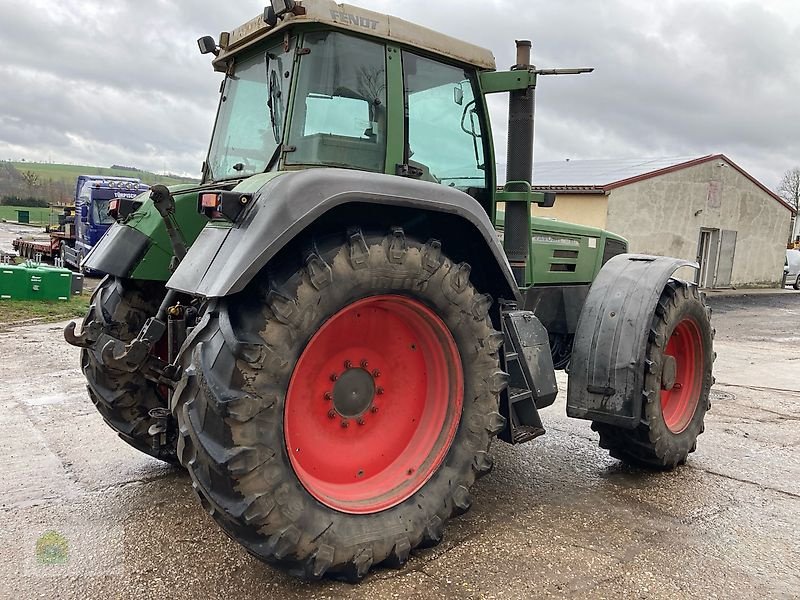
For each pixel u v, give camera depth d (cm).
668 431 397
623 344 366
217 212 240
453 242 306
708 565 285
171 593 251
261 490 229
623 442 397
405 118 321
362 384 285
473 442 292
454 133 353
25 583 256
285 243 232
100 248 349
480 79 365
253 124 332
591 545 301
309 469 269
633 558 290
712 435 495
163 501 338
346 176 253
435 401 296
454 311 282
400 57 317
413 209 282
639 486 381
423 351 298
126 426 355
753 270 2259
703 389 431
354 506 263
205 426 226
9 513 321
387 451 292
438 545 296
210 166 375
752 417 555
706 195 1995
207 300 263
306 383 266
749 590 265
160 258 336
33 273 1145
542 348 344
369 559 258
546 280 454
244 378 227
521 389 330
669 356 392
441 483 284
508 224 379
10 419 477
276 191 240
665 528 323
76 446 423
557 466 415
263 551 234
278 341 233
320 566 245
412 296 271
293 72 293
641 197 1786
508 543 300
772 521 334
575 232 477
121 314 346
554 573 274
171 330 293
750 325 1304
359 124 306
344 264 247
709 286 2111
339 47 298
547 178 1952
